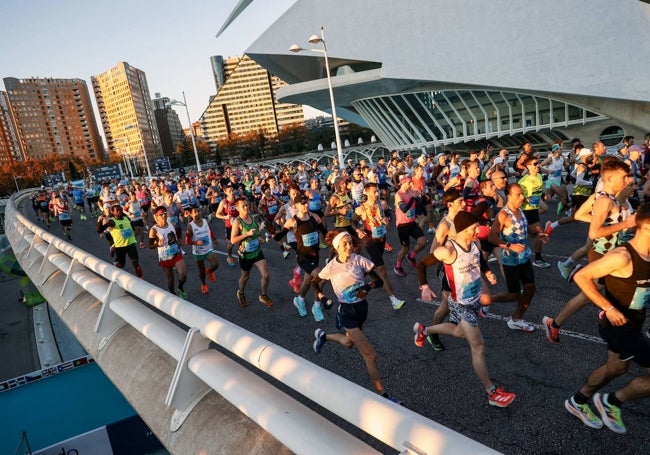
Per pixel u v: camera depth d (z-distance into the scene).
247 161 133.75
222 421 2.50
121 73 198.12
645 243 2.60
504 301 4.60
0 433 7.76
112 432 7.61
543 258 7.34
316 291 4.15
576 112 34.16
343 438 1.83
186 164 147.62
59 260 6.80
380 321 5.51
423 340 4.47
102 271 4.49
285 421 1.99
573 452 2.86
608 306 2.70
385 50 37.56
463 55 34.72
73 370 8.66
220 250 11.36
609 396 2.98
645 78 29.28
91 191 24.22
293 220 5.76
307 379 1.89
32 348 18.48
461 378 3.94
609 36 29.66
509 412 3.37
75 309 5.36
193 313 2.79
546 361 4.03
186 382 2.74
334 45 39.41
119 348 3.89
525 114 36.16
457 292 3.58
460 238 3.56
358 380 4.17
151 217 20.48
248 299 7.08
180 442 2.59
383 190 14.41
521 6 31.89
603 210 4.00
